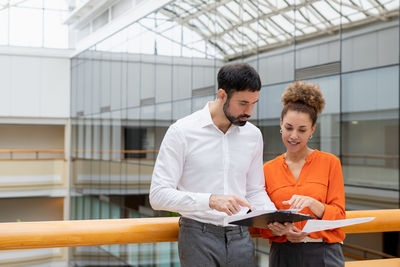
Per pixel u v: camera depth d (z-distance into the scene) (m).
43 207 21.84
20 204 21.56
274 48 8.47
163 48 11.83
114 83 15.23
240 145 1.87
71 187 19.59
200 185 1.81
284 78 8.28
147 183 12.49
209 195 1.68
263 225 1.72
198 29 10.31
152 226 1.96
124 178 14.10
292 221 1.70
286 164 2.06
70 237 1.85
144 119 12.93
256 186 2.00
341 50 7.49
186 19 10.79
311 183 1.99
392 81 7.02
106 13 16.19
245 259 1.85
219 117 1.82
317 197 1.96
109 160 15.43
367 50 7.24
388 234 8.91
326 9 7.68
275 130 8.45
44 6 19.70
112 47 15.40
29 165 18.70
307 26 7.93
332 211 1.88
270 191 2.07
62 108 20.19
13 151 21.02
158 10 12.09
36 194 18.84
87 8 17.03
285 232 1.75
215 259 1.81
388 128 7.14
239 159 1.86
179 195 1.69
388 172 7.45
